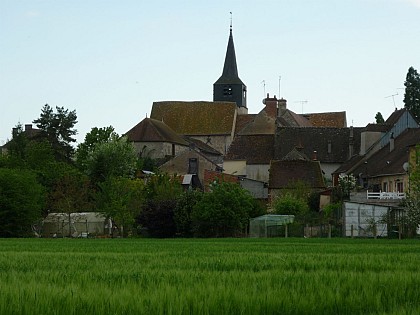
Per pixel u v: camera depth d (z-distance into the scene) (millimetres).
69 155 159875
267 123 166250
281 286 16266
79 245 54938
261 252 38781
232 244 55281
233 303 13547
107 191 97062
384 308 13383
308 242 60156
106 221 98562
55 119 161250
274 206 99250
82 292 14945
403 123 124625
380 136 124938
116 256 34000
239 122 196375
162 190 100062
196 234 88188
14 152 140250
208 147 186125
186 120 192750
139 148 169500
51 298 13961
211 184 94250
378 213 78938
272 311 13164
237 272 20797
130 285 16719
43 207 101000
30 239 79625
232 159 147125
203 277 18953
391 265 24391
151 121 172625
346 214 79875
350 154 141500
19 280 18156
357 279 17812
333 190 105562
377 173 104500
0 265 25906
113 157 136500
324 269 22500
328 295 14484
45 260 29922
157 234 91125
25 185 93875
